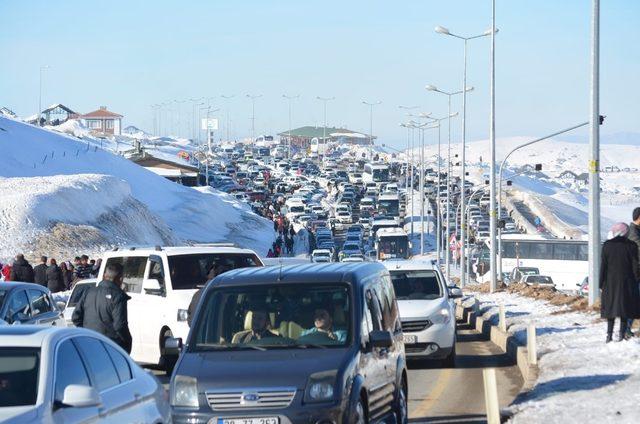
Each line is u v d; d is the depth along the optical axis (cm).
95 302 2770
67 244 12338
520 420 2258
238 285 2131
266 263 4434
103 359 1627
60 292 6988
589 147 4925
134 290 3878
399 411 2328
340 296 2091
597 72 4844
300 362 1944
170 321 3641
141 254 3906
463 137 12738
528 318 5500
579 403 2422
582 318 4916
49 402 1397
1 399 1395
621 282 3369
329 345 2020
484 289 10381
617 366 3027
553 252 14012
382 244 15100
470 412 2781
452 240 17400
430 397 3123
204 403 1894
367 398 2034
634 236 3391
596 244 4972
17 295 3453
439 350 3966
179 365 1984
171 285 3712
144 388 1717
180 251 3809
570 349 3550
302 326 2056
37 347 1471
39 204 13062
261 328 2059
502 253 14150
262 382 1895
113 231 13938
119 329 2758
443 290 4222
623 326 3428
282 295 2105
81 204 14062
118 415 1574
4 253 11694
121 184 16075
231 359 1978
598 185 4941
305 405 1875
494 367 4000
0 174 17312
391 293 2477
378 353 2161
